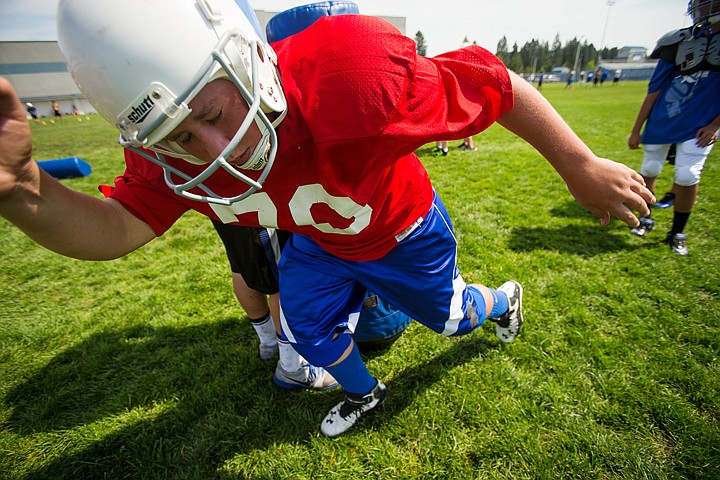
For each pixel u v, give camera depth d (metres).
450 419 1.83
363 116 0.92
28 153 0.83
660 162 3.42
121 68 0.79
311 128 0.96
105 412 2.03
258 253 1.73
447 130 1.02
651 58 3.17
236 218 1.31
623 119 10.77
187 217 4.70
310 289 1.55
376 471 1.67
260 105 0.90
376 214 1.31
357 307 1.69
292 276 1.58
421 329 2.41
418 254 1.53
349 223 1.28
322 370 2.08
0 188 0.79
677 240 3.09
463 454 1.69
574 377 1.98
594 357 2.10
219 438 1.85
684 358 2.05
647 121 3.31
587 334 2.26
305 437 1.83
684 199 2.97
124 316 2.80
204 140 0.89
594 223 3.70
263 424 1.89
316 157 1.07
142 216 1.25
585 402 1.85
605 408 1.81
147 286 3.20
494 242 3.40
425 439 1.77
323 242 1.47
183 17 0.80
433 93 1.00
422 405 1.90
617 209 1.33
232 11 0.88
